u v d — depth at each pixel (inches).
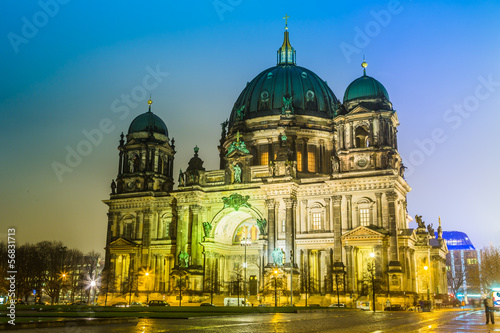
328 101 5413.4
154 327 1470.2
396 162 4350.4
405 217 4539.9
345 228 4207.7
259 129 5206.7
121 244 5083.7
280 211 4456.2
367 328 1446.9
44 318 1779.0
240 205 4608.8
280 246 4387.3
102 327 1450.5
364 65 4712.1
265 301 4210.1
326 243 4311.0
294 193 4466.0
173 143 5585.6
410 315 2429.9
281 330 1371.8
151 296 4854.8
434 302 4409.5
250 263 4835.1
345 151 4338.1
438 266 5137.8
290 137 5049.2
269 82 5433.1
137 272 4953.3
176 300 4557.1
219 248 4785.9
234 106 5753.0
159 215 5093.5
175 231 4945.9
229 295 4694.9
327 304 4092.0
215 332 1289.4
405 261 4087.1
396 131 4534.9
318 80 5575.8
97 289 7834.6
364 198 4195.4
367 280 3900.1
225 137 5757.9
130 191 5236.2
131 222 5206.7
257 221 4530.0
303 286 4338.1
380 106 4372.5
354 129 4394.7
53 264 6033.5
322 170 5093.5
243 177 4697.3
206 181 4886.8
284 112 5147.6
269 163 4559.5
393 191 4106.8
